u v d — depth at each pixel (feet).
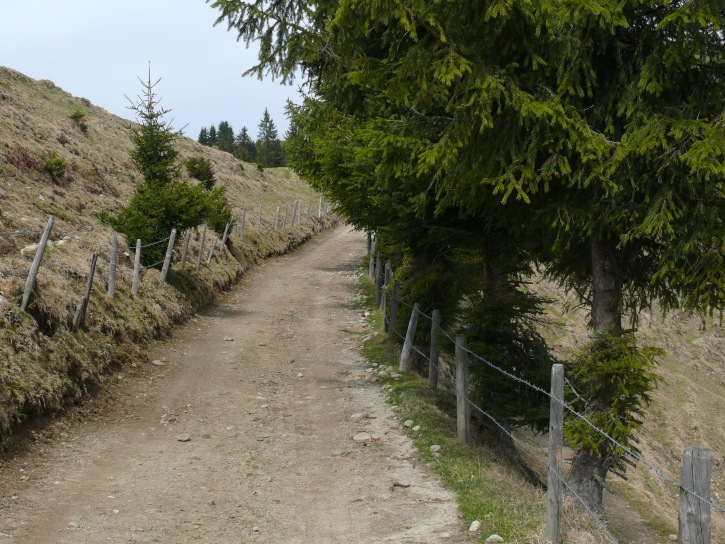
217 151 180.55
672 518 47.03
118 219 63.46
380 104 38.22
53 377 31.63
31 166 74.95
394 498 24.12
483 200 27.37
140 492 24.00
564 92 23.71
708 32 22.04
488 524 21.16
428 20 21.89
